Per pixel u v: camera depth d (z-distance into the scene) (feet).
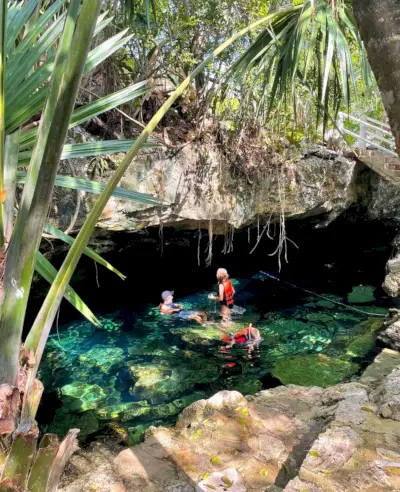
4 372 3.70
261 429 9.33
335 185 23.09
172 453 8.63
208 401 10.14
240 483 7.67
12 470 3.61
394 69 2.87
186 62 16.69
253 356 16.69
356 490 6.58
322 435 7.88
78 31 3.27
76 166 14.66
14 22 4.67
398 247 26.17
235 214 19.39
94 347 17.70
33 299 19.11
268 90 15.14
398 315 17.63
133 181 16.17
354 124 25.53
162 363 16.24
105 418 12.62
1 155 3.52
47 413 12.91
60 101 3.30
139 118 17.40
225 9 15.87
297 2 14.69
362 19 3.02
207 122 18.35
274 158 20.21
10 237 3.84
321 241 30.22
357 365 15.34
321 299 23.61
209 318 20.92
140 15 14.34
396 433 8.02
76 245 4.13
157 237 21.35
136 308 22.45
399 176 22.26
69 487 7.71
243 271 29.50
